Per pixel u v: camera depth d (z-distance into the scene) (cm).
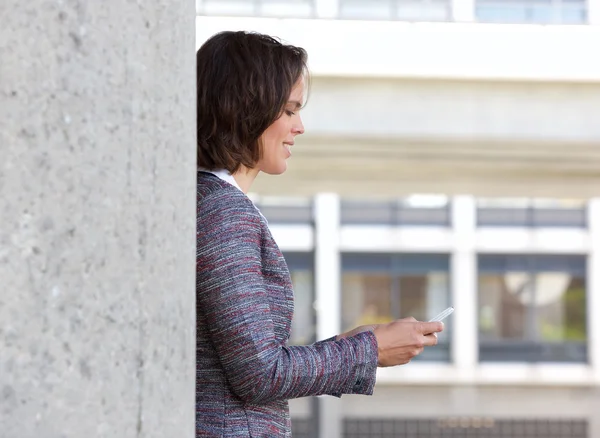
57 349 105
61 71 107
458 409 3039
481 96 1561
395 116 1555
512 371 3078
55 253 105
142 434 111
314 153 1742
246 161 210
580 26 1539
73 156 107
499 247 3156
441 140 1592
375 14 1781
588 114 1569
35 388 104
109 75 110
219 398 188
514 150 1673
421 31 1524
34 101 105
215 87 209
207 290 184
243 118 208
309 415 2891
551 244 3169
